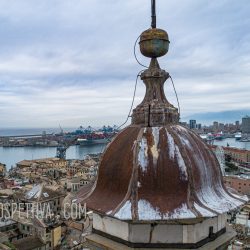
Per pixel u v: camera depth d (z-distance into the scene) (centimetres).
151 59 1338
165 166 1162
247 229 8381
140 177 1151
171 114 1300
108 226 1213
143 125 1284
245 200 1289
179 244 1124
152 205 1107
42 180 16150
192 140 1283
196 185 1167
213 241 1211
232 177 15088
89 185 1403
